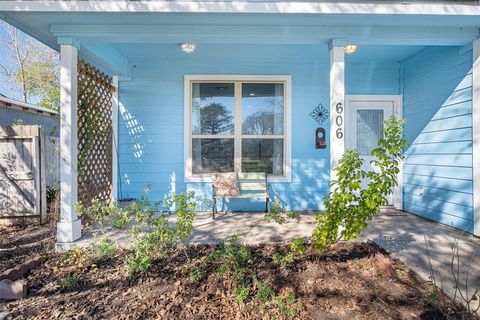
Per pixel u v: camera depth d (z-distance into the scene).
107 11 2.96
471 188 3.72
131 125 5.14
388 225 4.14
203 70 5.12
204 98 5.20
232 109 5.21
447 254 3.02
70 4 2.94
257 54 4.84
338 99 3.47
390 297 2.21
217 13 3.04
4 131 4.45
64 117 3.34
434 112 4.43
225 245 3.09
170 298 2.24
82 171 3.88
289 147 5.20
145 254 2.68
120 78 5.05
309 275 2.56
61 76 3.34
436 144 4.38
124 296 2.28
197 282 2.44
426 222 4.32
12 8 2.91
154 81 5.12
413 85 4.96
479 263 2.80
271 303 2.13
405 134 5.20
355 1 3.34
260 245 3.27
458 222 3.93
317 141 5.21
